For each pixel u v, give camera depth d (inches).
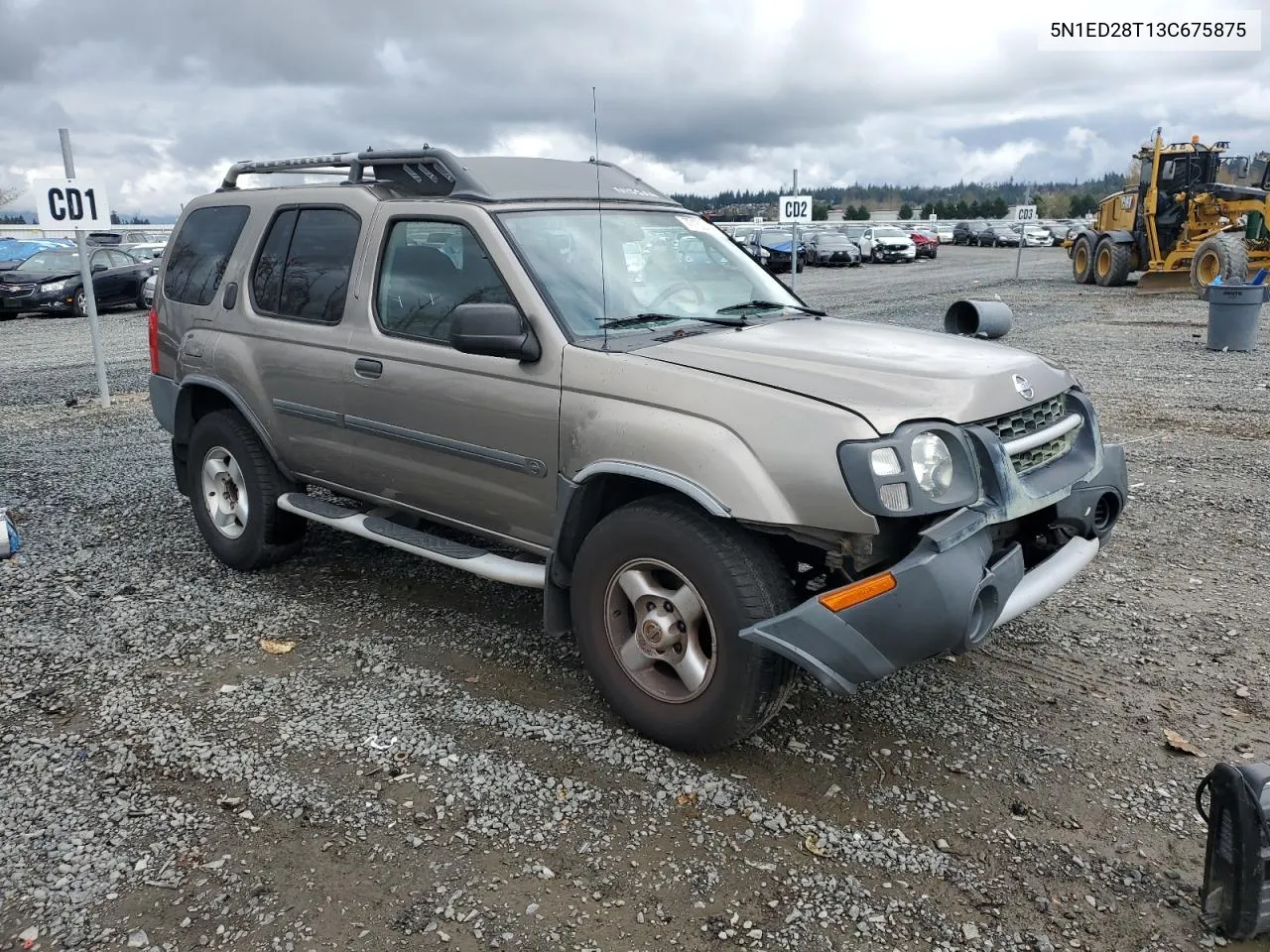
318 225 191.5
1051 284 1009.5
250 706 154.6
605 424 139.4
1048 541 151.3
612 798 129.6
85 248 408.2
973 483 127.1
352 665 168.4
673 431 131.9
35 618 189.2
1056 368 157.8
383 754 140.6
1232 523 239.8
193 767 137.5
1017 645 175.5
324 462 190.7
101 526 248.8
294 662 169.8
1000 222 2235.5
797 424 124.0
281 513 205.2
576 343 147.8
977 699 156.0
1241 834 101.3
